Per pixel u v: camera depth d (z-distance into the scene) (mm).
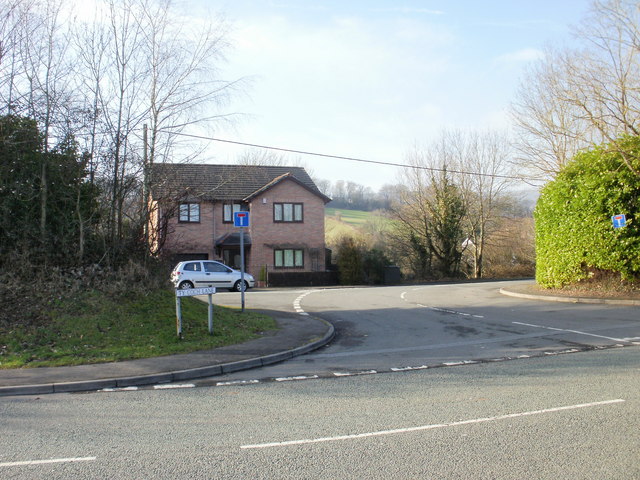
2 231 12484
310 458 4875
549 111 28250
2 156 12320
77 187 13133
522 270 46094
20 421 6305
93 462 4871
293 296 23312
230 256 36281
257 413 6492
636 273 19172
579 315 15172
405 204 42500
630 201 18688
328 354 10664
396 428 5715
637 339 11094
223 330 12383
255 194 34750
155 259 14125
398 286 31578
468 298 21312
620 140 19422
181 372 8734
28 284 11953
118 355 9836
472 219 43938
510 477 4348
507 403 6590
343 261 35281
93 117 13195
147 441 5465
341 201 84938
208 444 5332
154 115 13984
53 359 9508
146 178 13789
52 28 13000
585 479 4289
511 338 11758
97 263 13125
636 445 5000
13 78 12680
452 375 8344
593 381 7582
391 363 9516
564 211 20422
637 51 19781
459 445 5125
